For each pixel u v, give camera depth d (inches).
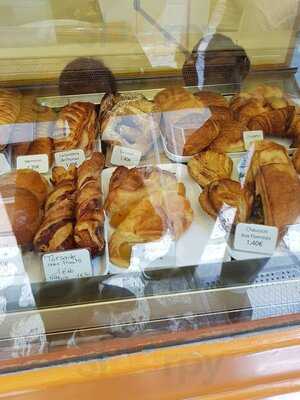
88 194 32.8
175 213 32.2
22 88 42.5
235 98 43.2
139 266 29.5
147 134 39.0
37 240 30.0
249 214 32.9
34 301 27.2
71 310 26.6
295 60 45.2
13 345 24.2
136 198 32.8
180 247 31.0
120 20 43.5
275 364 24.0
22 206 31.2
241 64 45.0
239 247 31.1
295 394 24.3
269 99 42.7
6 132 37.6
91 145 38.4
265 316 25.6
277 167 35.4
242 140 38.8
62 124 38.9
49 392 22.2
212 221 32.7
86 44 43.2
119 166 36.5
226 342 23.8
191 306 26.8
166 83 44.3
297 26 44.4
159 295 27.6
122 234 30.9
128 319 25.9
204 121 39.6
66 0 42.4
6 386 21.9
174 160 37.6
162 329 25.1
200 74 44.6
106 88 43.6
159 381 23.4
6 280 28.2
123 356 23.2
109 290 28.0
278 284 28.4
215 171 36.1
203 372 23.7
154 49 44.1
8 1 41.1
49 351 23.5
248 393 24.1
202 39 44.7
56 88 43.1
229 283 28.5
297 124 40.0
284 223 31.8
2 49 42.3
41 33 42.6
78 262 29.3
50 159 36.8
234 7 44.8
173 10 43.8
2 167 35.5
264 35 45.1
